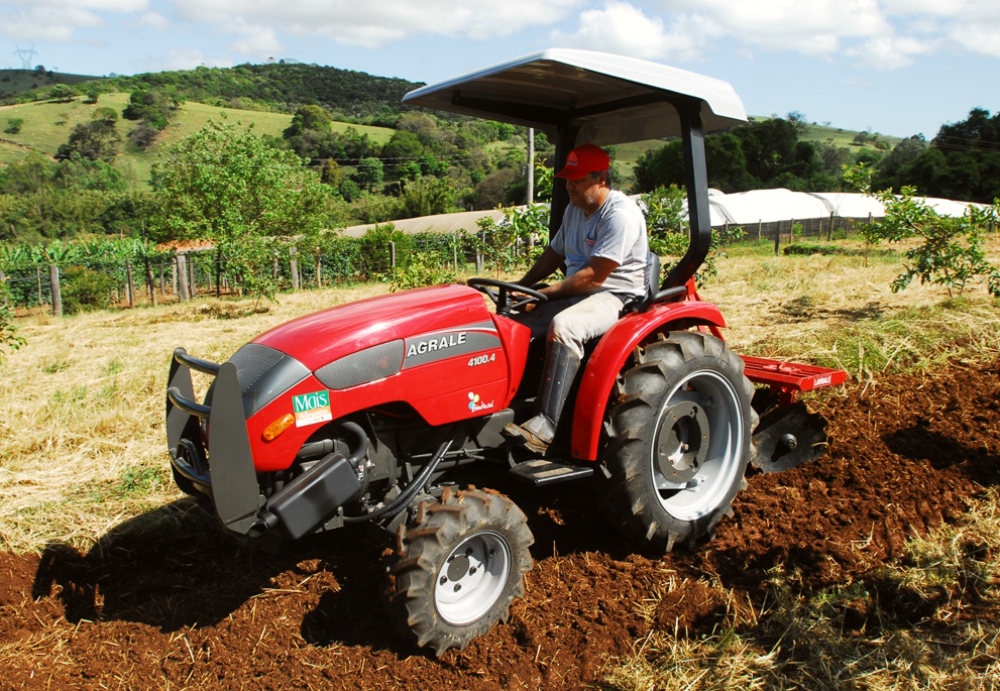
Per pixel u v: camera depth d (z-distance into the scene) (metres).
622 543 4.00
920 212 8.18
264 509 3.06
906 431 5.09
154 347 8.83
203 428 3.34
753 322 7.93
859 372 5.97
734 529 4.09
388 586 3.09
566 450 3.77
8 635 3.51
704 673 3.08
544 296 3.65
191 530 4.27
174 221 19.23
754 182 62.66
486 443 3.59
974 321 6.93
